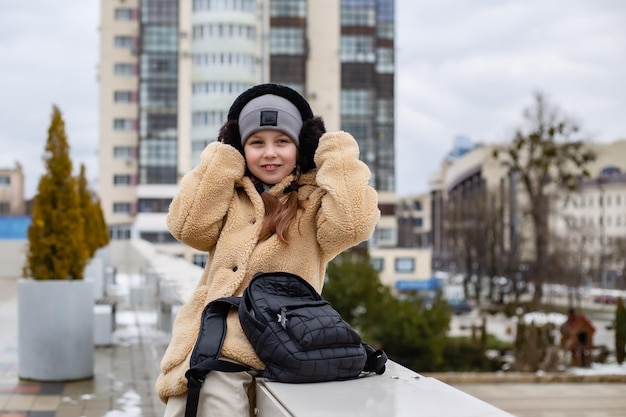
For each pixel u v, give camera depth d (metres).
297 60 57.03
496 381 18.80
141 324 10.34
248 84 56.22
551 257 48.22
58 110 6.86
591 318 52.22
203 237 2.40
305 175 2.44
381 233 59.56
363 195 2.29
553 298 61.50
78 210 6.82
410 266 58.97
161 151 56.00
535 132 41.84
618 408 15.34
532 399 16.47
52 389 6.19
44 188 6.69
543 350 27.27
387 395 1.79
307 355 1.96
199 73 56.09
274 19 56.97
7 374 6.85
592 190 79.31
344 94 58.56
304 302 2.09
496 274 60.72
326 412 1.63
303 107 2.50
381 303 23.59
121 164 57.47
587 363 27.89
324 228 2.30
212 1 55.88
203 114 55.91
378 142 59.59
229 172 2.36
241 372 2.10
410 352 23.52
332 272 24.11
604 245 61.78
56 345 6.47
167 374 2.26
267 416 1.89
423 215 133.75
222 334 2.13
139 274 19.23
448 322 23.91
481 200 61.59
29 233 6.68
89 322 6.64
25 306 6.50
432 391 1.85
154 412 5.36
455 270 76.75
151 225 55.34
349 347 2.03
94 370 7.05
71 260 6.70
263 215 2.34
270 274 2.16
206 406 2.09
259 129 2.37
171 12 56.09
